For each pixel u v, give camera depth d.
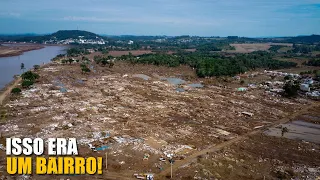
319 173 60.09
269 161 65.44
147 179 53.75
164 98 119.75
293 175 58.84
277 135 82.50
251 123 92.50
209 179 54.75
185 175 55.84
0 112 91.69
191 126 87.06
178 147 70.31
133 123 87.06
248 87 145.38
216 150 69.69
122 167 58.66
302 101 120.69
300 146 74.69
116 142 71.69
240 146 73.12
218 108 107.62
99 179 53.22
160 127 84.88
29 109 96.44
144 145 70.56
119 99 115.00
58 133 75.81
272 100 121.38
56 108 98.81
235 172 58.47
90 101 110.12
